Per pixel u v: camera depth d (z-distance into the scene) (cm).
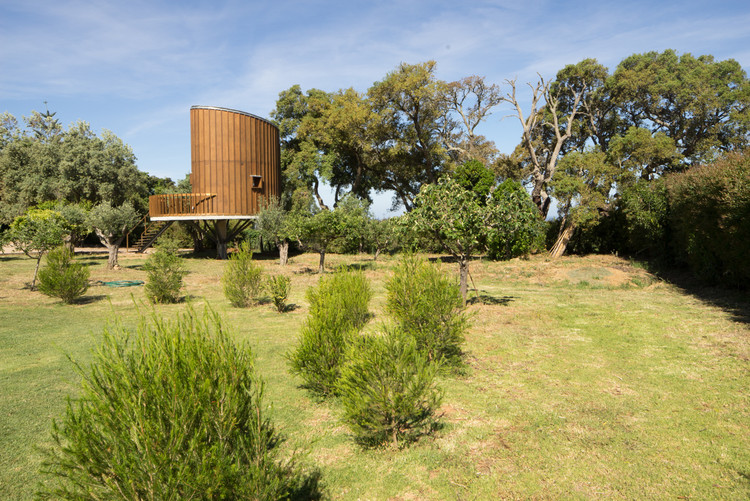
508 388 610
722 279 1347
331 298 678
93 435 251
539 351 779
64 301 1318
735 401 539
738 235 1166
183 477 247
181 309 1225
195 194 2897
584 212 2297
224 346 304
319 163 3728
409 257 733
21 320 1070
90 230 2244
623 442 451
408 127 3825
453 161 3953
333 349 588
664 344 797
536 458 426
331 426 508
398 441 471
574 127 3628
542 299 1314
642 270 1812
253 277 1278
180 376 267
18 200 3012
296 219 2052
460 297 675
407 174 4006
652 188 1939
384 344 454
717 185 1228
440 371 633
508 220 1124
